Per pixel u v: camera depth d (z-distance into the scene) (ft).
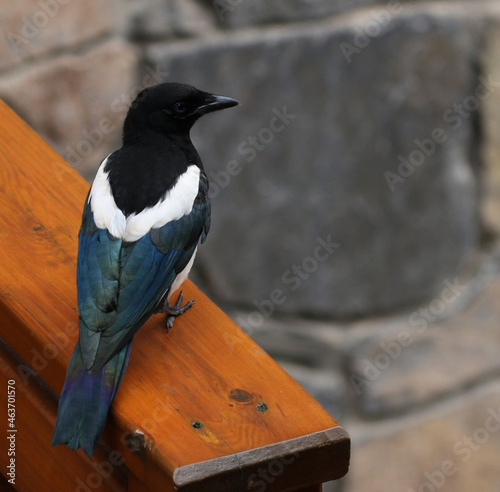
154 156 19.77
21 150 19.60
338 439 13.25
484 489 40.34
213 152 36.45
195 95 20.76
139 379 14.70
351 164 37.24
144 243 17.98
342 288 38.73
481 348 39.83
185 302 16.98
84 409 13.94
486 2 36.24
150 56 35.27
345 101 36.50
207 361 15.16
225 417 13.66
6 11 34.04
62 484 15.07
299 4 35.40
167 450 12.87
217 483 12.69
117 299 16.67
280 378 14.69
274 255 38.09
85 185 19.15
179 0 34.91
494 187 38.14
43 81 34.83
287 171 37.06
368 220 38.06
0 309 16.22
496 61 36.58
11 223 17.90
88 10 34.53
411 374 39.68
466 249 39.04
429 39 36.14
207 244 37.76
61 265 17.04
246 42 35.45
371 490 39.96
